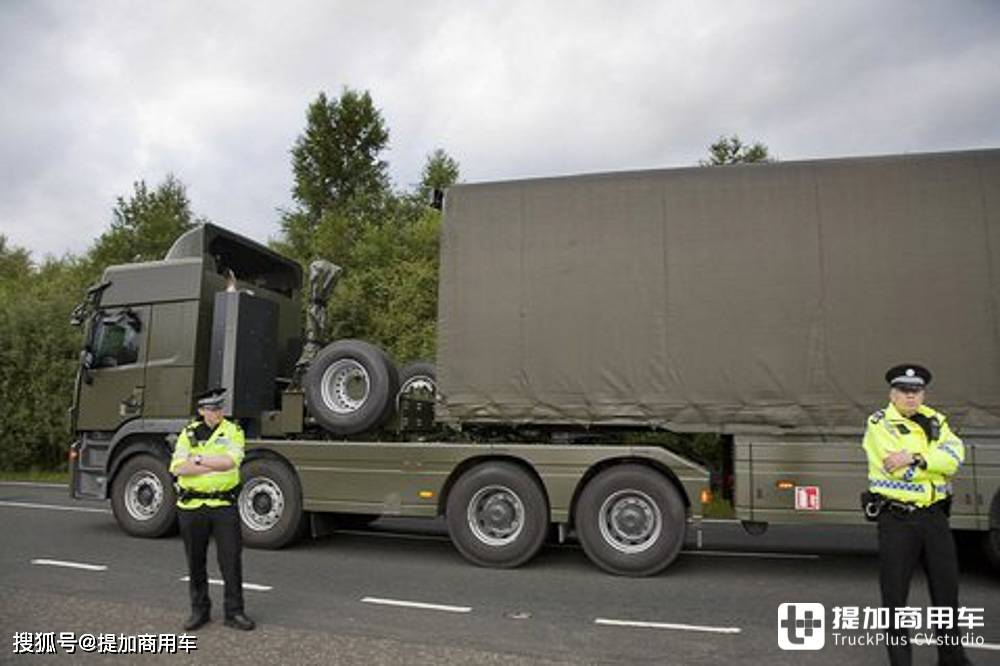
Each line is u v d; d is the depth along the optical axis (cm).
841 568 771
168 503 903
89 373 970
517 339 765
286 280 1120
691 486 714
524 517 750
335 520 898
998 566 677
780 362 703
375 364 837
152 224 2645
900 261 689
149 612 577
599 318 748
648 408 728
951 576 439
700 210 735
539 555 828
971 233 679
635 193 752
